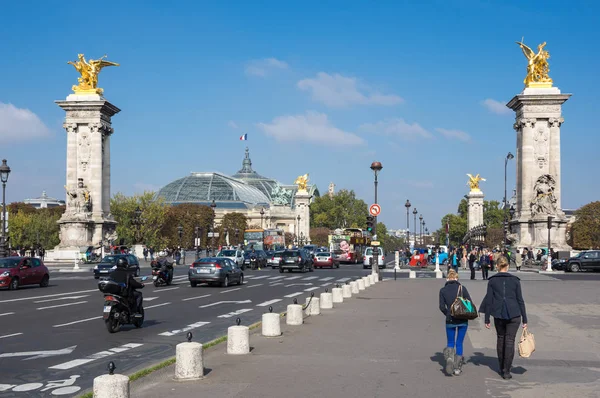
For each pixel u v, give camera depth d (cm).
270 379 1522
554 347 2067
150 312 3188
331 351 1936
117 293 2436
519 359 1830
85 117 10981
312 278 6594
